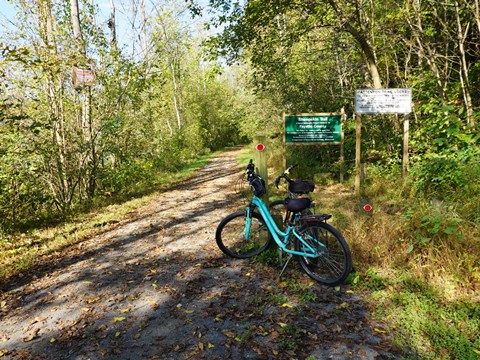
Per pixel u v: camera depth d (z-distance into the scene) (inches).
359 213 218.4
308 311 128.5
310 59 457.4
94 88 393.7
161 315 134.1
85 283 168.1
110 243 229.3
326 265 153.3
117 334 122.3
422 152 323.0
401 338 108.5
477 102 322.7
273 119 601.3
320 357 103.3
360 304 130.5
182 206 330.3
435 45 349.7
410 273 143.3
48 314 141.3
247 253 185.2
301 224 152.6
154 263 187.3
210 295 146.5
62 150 358.0
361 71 455.8
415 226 165.2
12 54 237.5
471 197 193.9
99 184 418.3
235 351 109.3
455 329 109.3
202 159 946.7
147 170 501.7
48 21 349.7
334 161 418.9
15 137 281.4
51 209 331.6
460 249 145.6
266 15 371.6
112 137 421.7
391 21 356.8
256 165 187.3
